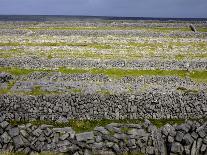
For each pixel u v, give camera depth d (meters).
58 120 20.69
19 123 20.67
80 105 21.94
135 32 56.84
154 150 14.95
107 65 37.34
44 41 51.38
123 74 34.91
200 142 14.66
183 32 58.00
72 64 37.59
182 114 22.03
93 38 52.78
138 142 15.14
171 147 14.66
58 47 46.97
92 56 42.75
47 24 70.75
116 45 48.91
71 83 30.80
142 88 29.73
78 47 47.00
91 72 35.44
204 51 46.59
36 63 37.75
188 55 44.50
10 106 21.75
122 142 15.19
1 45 49.34
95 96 22.84
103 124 20.75
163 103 22.44
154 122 21.31
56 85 29.75
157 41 51.84
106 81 31.88
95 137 15.16
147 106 22.11
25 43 50.47
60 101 22.14
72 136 15.14
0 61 38.34
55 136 15.20
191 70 36.31
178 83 31.59
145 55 43.94
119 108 21.89
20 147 15.10
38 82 30.64
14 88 28.75
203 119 21.73
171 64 37.81
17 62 38.09
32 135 15.28
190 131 14.97
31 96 23.67
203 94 24.34
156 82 31.75
